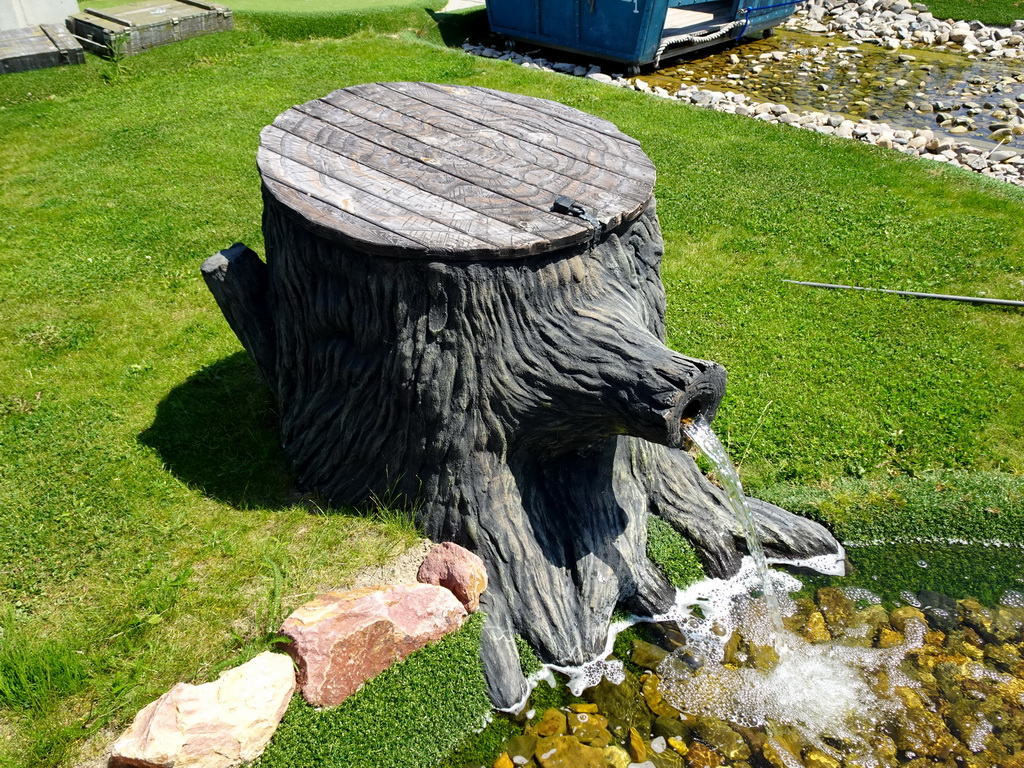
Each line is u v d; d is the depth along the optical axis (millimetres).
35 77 10648
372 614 3615
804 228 7766
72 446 4934
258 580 4027
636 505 4418
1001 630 4273
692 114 10594
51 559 4168
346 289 3859
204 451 4887
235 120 9945
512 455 4082
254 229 7562
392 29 13617
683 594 4371
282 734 3404
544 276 3746
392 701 3600
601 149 4605
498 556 4004
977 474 5023
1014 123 11516
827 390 5660
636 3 12180
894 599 4434
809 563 4617
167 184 8391
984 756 3699
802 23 16938
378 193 4016
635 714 3801
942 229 7746
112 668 3615
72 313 6336
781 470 5059
